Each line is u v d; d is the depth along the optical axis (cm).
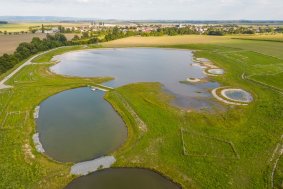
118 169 3666
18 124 4922
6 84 7456
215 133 4559
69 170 3600
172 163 3759
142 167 3700
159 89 6981
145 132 4594
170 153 3988
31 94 6600
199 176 3481
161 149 4094
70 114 5484
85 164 3741
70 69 9556
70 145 4250
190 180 3416
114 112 5609
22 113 5441
